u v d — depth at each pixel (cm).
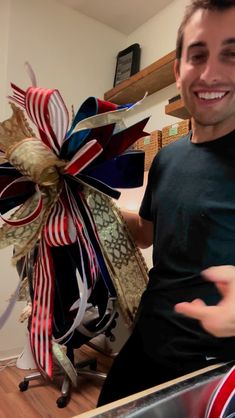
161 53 248
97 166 64
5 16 237
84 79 268
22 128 61
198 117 71
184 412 40
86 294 62
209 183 68
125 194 200
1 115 228
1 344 222
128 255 72
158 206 78
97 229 66
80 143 59
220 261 64
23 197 63
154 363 70
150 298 74
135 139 62
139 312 74
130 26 280
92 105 59
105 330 168
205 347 60
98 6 261
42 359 58
